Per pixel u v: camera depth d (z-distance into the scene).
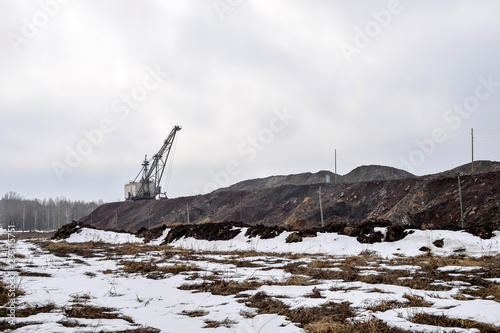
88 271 13.02
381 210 53.06
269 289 8.43
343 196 61.59
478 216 37.75
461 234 19.81
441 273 10.09
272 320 5.71
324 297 7.23
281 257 17.75
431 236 20.00
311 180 95.12
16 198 133.88
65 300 7.49
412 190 51.00
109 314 6.42
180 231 32.22
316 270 11.42
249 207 70.69
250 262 15.46
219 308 6.82
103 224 86.88
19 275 11.34
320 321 5.33
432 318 5.18
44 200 144.50
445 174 67.12
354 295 7.18
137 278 11.24
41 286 9.38
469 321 4.86
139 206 88.81
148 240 34.78
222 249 25.59
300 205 64.25
